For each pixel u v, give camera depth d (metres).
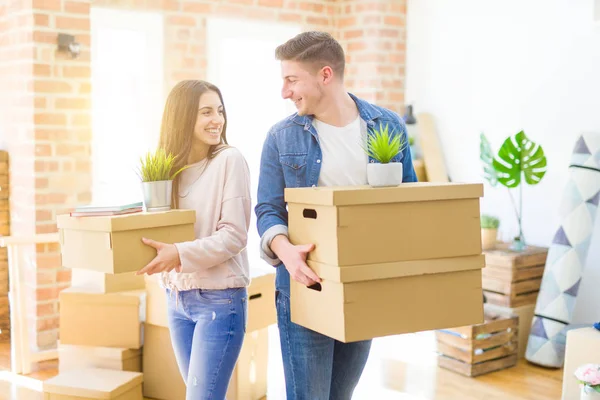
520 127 4.52
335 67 2.10
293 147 2.14
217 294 2.20
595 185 3.94
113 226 1.98
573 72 4.20
